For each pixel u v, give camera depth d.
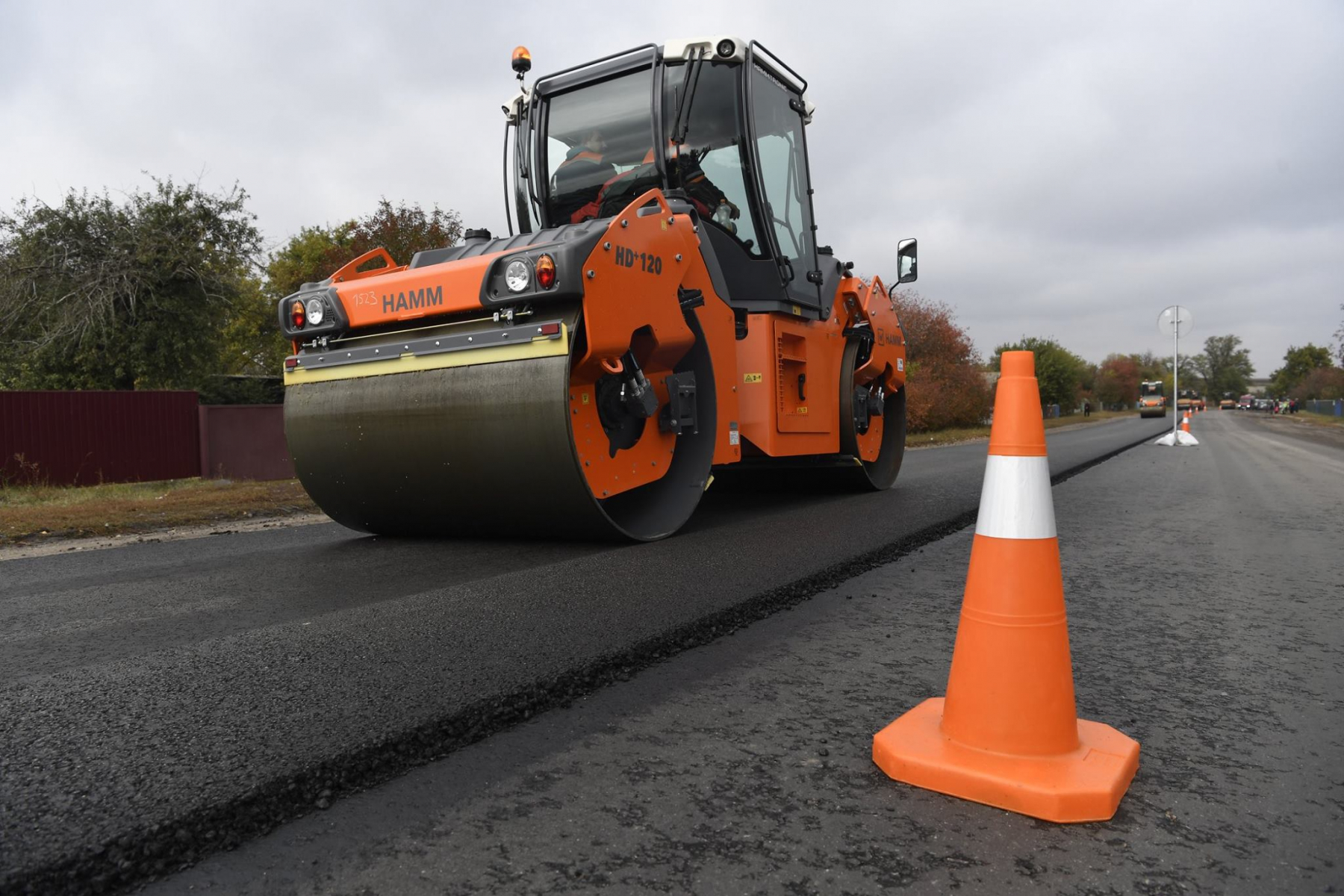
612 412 4.68
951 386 32.44
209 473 15.92
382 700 2.25
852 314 7.52
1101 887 1.47
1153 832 1.67
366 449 4.74
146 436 15.32
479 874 1.51
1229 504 7.53
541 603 3.33
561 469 4.22
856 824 1.70
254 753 1.92
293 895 1.44
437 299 4.45
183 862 1.54
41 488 12.29
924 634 3.13
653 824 1.70
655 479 5.10
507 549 4.76
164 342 19.53
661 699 2.45
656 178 5.84
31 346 19.19
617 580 3.75
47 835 1.56
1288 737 2.18
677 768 1.97
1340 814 1.75
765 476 8.39
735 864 1.54
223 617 3.33
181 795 1.71
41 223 19.33
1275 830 1.68
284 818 1.72
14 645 2.99
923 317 32.50
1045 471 1.95
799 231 6.68
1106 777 1.78
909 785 1.88
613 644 2.76
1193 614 3.52
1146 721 2.29
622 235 4.45
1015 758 1.87
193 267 19.81
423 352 4.53
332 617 3.12
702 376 5.32
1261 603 3.72
